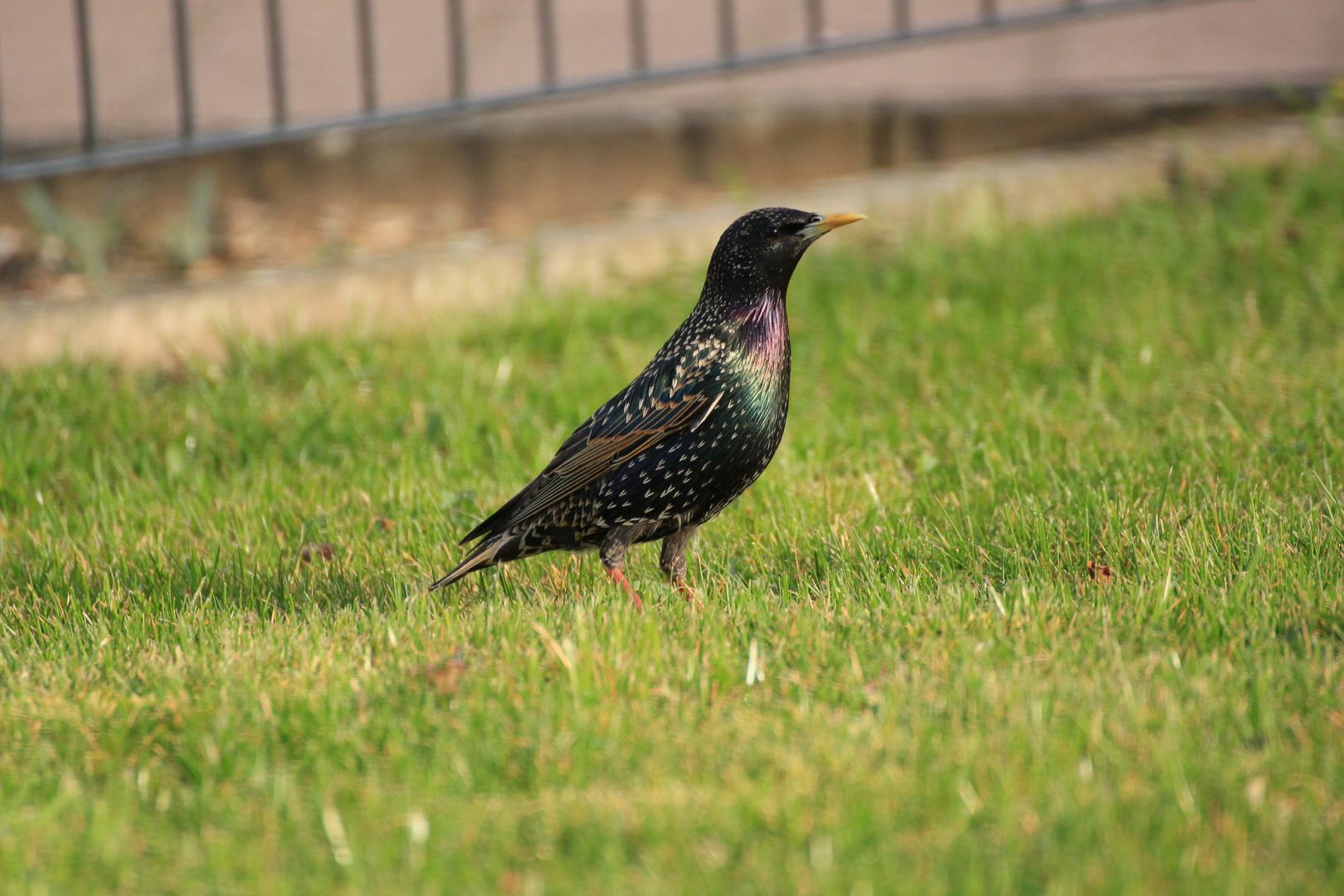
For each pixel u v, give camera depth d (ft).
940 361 43.06
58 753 21.83
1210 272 47.85
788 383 27.71
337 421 40.83
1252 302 44.78
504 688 23.12
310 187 58.85
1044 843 18.01
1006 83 60.64
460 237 54.29
